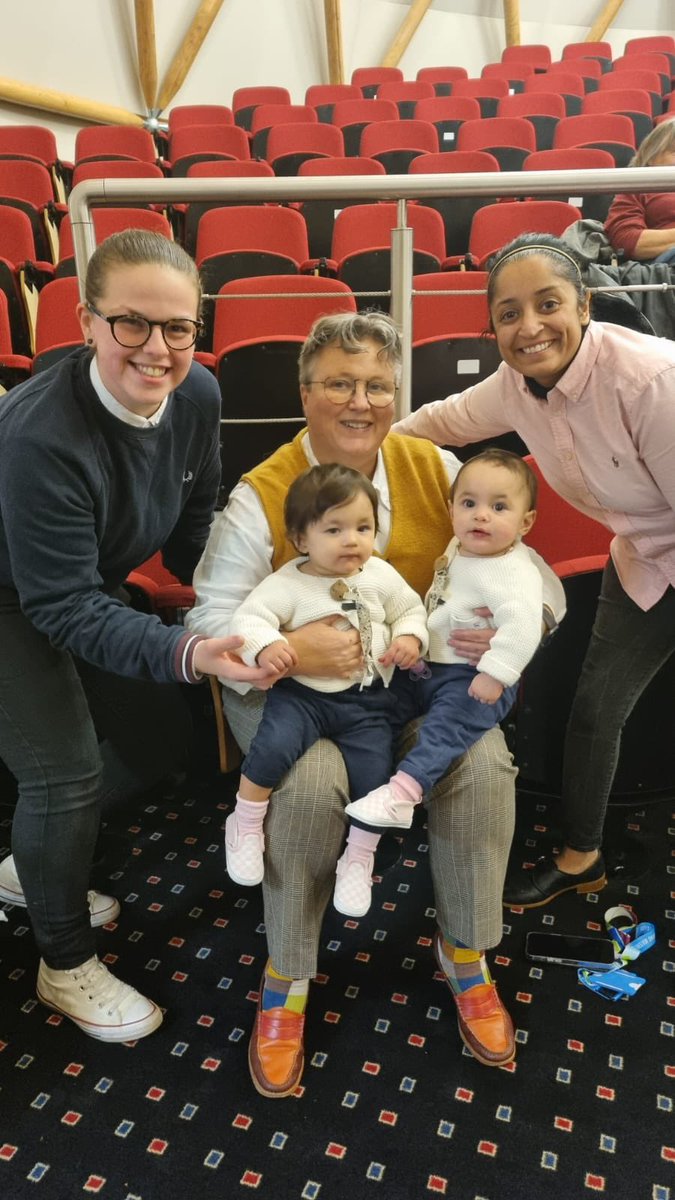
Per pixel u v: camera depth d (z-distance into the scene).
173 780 1.88
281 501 1.35
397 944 1.51
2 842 1.73
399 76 8.12
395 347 1.31
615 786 1.71
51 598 1.10
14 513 1.06
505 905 1.59
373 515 1.27
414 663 1.28
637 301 2.21
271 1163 1.14
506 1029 1.30
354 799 1.26
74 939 1.32
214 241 3.70
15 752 1.22
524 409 1.38
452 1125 1.19
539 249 1.17
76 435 1.08
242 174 4.77
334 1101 1.23
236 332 2.76
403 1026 1.35
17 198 4.55
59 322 2.86
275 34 8.20
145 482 1.21
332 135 5.83
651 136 1.98
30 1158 1.14
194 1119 1.20
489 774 1.24
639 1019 1.36
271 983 1.29
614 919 1.54
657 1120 1.19
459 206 4.29
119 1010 1.32
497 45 9.17
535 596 1.29
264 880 1.24
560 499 1.73
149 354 1.05
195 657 1.07
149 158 5.69
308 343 1.32
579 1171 1.12
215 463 1.42
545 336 1.18
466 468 1.31
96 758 1.28
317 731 1.25
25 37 6.61
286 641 1.20
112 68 7.34
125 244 1.04
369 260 3.32
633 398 1.18
